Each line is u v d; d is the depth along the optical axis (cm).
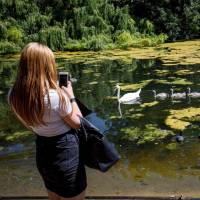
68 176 324
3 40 2638
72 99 324
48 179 332
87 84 1507
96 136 330
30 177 727
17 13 2734
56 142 321
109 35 2747
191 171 727
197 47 2372
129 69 1767
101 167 333
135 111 1115
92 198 591
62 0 2753
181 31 3044
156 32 2978
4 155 841
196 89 1327
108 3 2981
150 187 671
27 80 308
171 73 1614
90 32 2695
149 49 2444
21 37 2666
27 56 309
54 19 2750
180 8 3045
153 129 959
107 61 2039
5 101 1324
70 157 324
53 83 314
